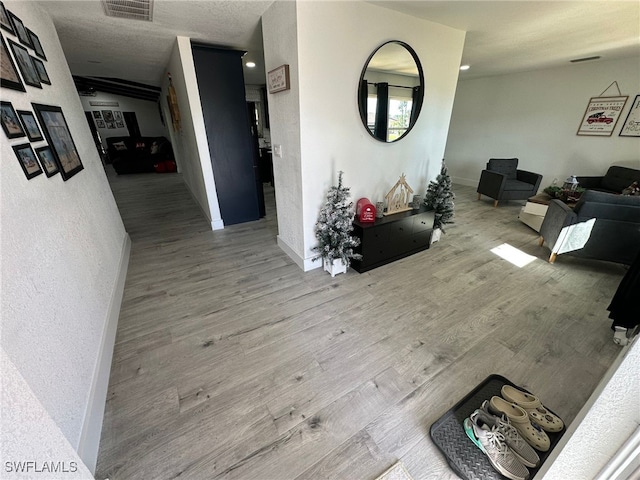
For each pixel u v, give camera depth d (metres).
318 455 1.17
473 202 4.93
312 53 1.91
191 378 1.52
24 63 1.49
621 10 2.13
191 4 1.94
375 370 1.57
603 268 2.65
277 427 1.27
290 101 2.10
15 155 1.14
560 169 4.73
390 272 2.60
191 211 4.42
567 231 2.57
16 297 0.92
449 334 1.83
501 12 2.19
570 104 4.43
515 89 5.02
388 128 2.55
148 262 2.80
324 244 2.45
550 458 0.90
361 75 2.20
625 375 0.63
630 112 3.89
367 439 1.23
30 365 0.92
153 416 1.31
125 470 1.11
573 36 2.79
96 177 2.53
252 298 2.22
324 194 2.43
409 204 2.93
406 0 1.97
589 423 0.72
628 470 0.68
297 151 2.20
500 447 1.11
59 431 0.78
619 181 3.85
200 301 2.18
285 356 1.66
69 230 1.55
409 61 2.42
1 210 0.94
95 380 1.37
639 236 2.34
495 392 1.41
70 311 1.31
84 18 2.17
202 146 3.24
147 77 4.98
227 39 2.76
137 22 2.27
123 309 2.09
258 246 3.14
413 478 1.09
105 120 8.71
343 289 2.34
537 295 2.24
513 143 5.25
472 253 2.97
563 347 1.72
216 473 1.10
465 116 5.89
